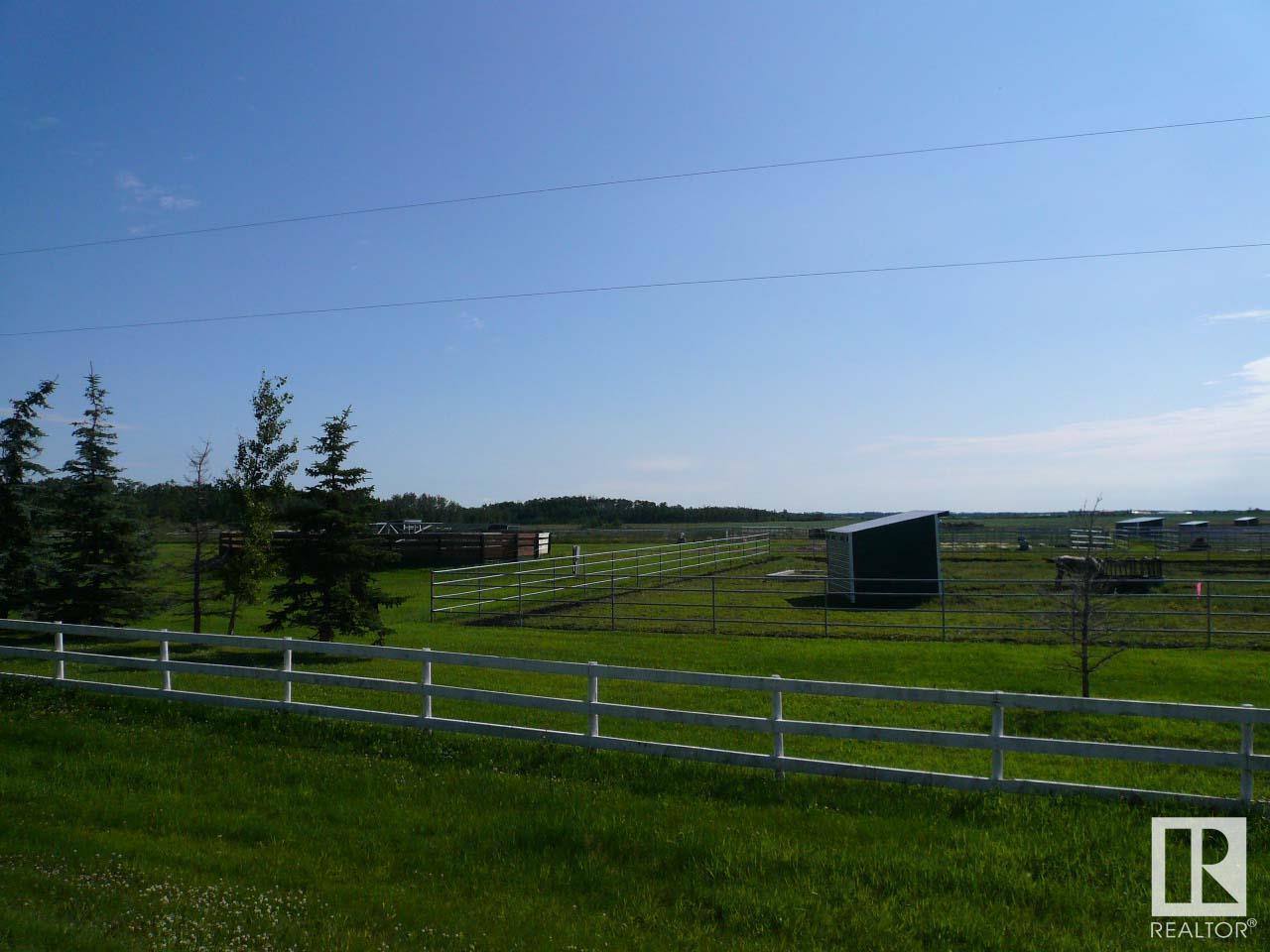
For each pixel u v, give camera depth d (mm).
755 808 8211
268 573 21625
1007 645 19609
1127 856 6906
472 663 10602
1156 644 19922
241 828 7898
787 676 15820
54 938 5520
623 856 7254
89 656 13102
